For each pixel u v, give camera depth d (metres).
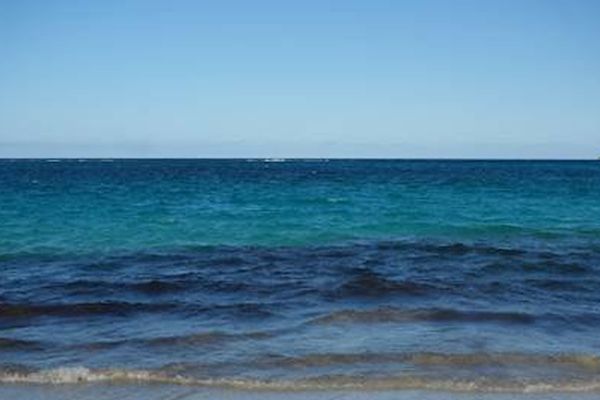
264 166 119.75
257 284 13.10
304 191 39.44
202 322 10.24
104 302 11.43
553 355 8.41
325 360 8.24
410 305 11.20
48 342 9.13
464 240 20.03
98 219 24.42
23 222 23.50
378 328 9.73
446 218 25.03
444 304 11.29
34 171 80.44
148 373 7.75
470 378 7.60
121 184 46.50
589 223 23.83
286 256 16.91
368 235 21.05
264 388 7.31
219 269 15.01
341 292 12.26
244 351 8.62
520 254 16.97
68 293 12.42
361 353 8.48
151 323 10.20
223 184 47.41
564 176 64.12
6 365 8.12
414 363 8.13
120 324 10.14
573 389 7.26
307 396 7.08
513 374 7.75
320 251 17.77
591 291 12.58
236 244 19.16
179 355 8.49
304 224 23.33
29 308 11.05
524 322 10.13
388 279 13.31
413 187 43.84
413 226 22.88
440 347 8.73
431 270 14.68
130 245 18.86
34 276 14.19
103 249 18.14
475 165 131.12
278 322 10.16
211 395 7.11
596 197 34.44
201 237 20.41
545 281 13.40
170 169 93.44
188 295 12.23
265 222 23.86
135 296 12.19
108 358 8.41
